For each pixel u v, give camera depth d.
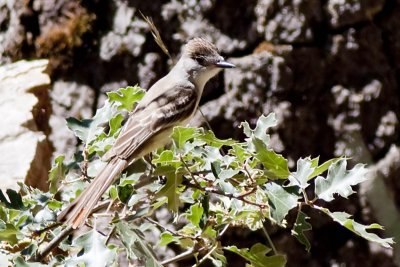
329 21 10.88
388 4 11.04
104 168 7.08
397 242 5.98
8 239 6.32
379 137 10.94
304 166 6.22
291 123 10.76
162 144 7.94
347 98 10.88
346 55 10.92
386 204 6.14
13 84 11.20
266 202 6.52
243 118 10.77
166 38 11.03
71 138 11.05
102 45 11.20
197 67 8.73
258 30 10.81
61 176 7.02
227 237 10.70
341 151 10.84
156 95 8.32
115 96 7.26
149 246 6.04
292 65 10.78
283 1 10.72
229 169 6.29
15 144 10.46
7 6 11.66
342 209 10.77
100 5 11.29
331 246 10.98
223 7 10.88
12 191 6.64
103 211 7.46
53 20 11.40
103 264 5.90
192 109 8.45
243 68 10.73
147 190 6.75
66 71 11.36
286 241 10.84
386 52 11.10
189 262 10.47
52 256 7.00
